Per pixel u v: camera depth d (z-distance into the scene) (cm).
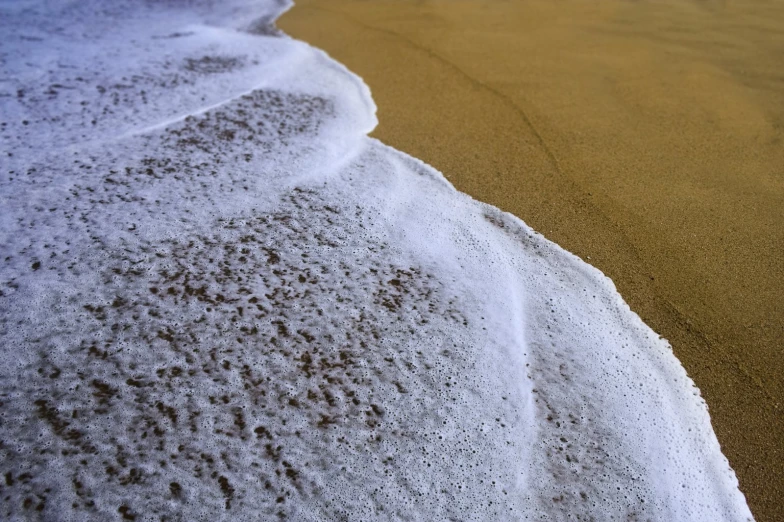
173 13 824
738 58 625
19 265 333
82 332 299
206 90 567
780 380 289
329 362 298
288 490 247
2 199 383
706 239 372
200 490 244
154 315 313
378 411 278
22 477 242
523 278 352
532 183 432
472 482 253
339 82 598
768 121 504
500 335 317
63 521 229
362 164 454
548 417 278
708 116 514
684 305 330
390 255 365
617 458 263
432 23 760
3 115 486
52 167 422
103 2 825
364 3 857
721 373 295
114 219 374
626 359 305
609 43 675
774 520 240
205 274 340
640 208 401
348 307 328
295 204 403
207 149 462
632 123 505
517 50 663
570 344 313
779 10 763
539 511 244
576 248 372
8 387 273
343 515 240
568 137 486
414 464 259
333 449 262
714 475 256
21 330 297
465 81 591
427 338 313
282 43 707
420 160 461
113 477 245
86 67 597
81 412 266
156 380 282
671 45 664
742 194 412
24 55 610
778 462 258
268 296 331
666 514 244
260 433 266
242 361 295
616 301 336
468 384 292
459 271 356
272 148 471
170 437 261
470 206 409
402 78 604
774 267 349
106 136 471
